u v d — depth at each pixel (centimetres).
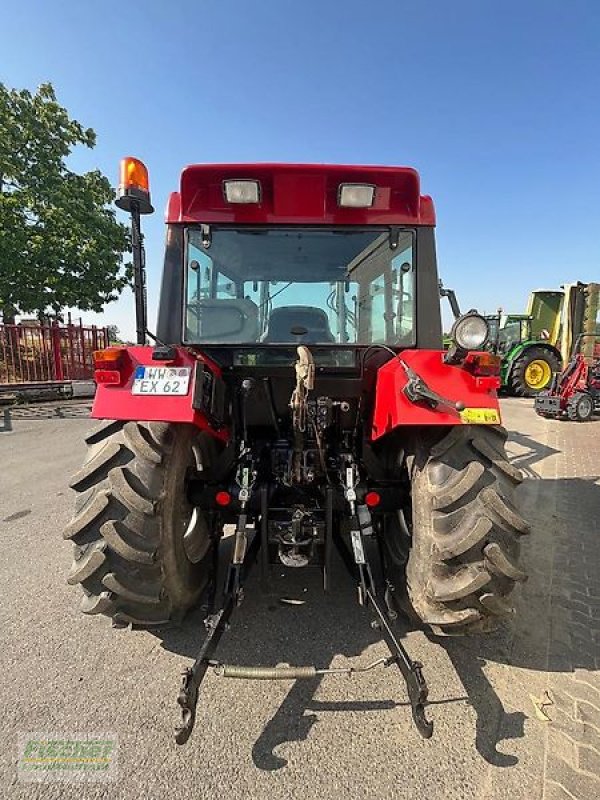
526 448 733
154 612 231
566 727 204
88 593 223
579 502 479
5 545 381
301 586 310
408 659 189
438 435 237
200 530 281
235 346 275
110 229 1738
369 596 222
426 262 275
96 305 1695
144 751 191
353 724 205
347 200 257
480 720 207
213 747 193
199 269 275
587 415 968
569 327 1245
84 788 176
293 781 178
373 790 175
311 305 277
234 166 250
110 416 225
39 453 704
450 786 177
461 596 211
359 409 285
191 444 262
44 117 1642
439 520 219
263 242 273
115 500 219
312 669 193
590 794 174
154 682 229
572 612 289
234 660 245
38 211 1562
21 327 1256
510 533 217
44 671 237
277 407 285
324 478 270
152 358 231
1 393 1173
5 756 189
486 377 229
